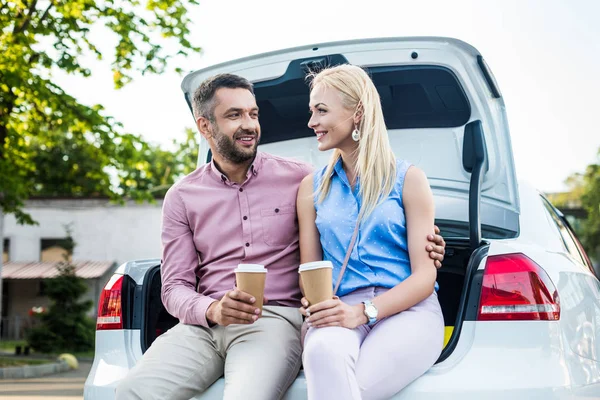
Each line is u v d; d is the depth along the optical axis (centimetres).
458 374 245
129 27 1295
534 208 338
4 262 3173
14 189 1333
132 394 271
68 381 1123
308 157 391
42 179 3294
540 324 250
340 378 234
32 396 888
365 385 242
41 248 3203
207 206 296
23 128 1402
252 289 251
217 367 282
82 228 3178
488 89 340
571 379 247
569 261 298
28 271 3081
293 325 283
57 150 3241
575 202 3597
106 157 1459
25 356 1814
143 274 309
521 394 239
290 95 364
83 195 3189
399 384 246
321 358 236
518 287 254
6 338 2773
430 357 249
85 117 1359
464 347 251
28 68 1237
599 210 3481
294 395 267
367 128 272
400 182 271
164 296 295
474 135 334
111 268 3141
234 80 294
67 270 2109
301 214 286
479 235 284
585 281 295
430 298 268
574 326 263
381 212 267
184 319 284
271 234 294
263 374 261
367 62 340
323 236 275
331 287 248
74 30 1282
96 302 3067
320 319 246
